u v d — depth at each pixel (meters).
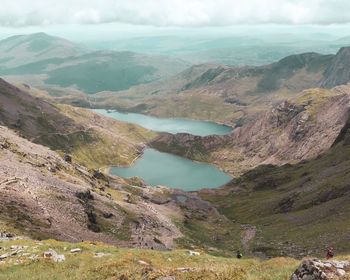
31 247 43.75
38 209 107.19
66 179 172.12
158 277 26.14
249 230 174.88
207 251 137.25
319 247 105.62
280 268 33.22
